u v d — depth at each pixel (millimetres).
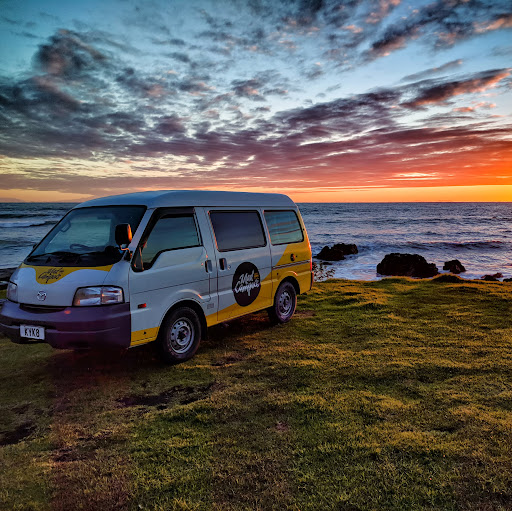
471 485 2463
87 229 4992
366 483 2531
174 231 5031
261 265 6309
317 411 3508
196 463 2820
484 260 32375
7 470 2857
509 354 4836
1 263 22750
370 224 74875
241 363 4922
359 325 6500
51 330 4246
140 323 4488
